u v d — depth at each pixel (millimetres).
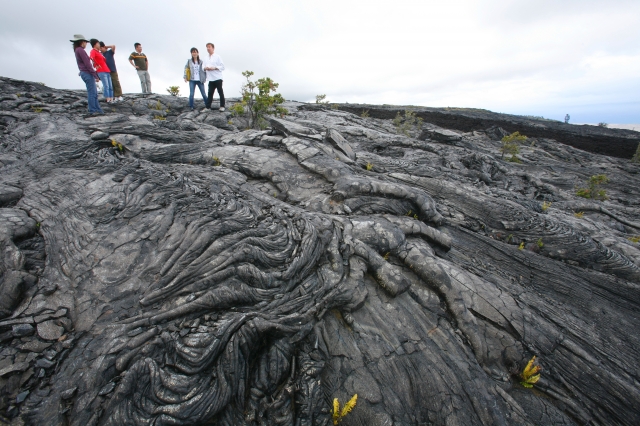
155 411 3252
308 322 4680
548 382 5160
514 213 9586
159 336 3777
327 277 5309
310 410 3984
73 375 3324
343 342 4785
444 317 5605
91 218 5125
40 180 6160
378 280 5730
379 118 33469
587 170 21672
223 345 3883
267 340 4395
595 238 10008
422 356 4879
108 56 14906
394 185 8312
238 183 7484
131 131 9203
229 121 15438
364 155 12328
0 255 4273
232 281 4562
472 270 7203
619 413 5008
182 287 4348
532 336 5578
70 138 8031
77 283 4199
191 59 15258
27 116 10680
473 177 14805
